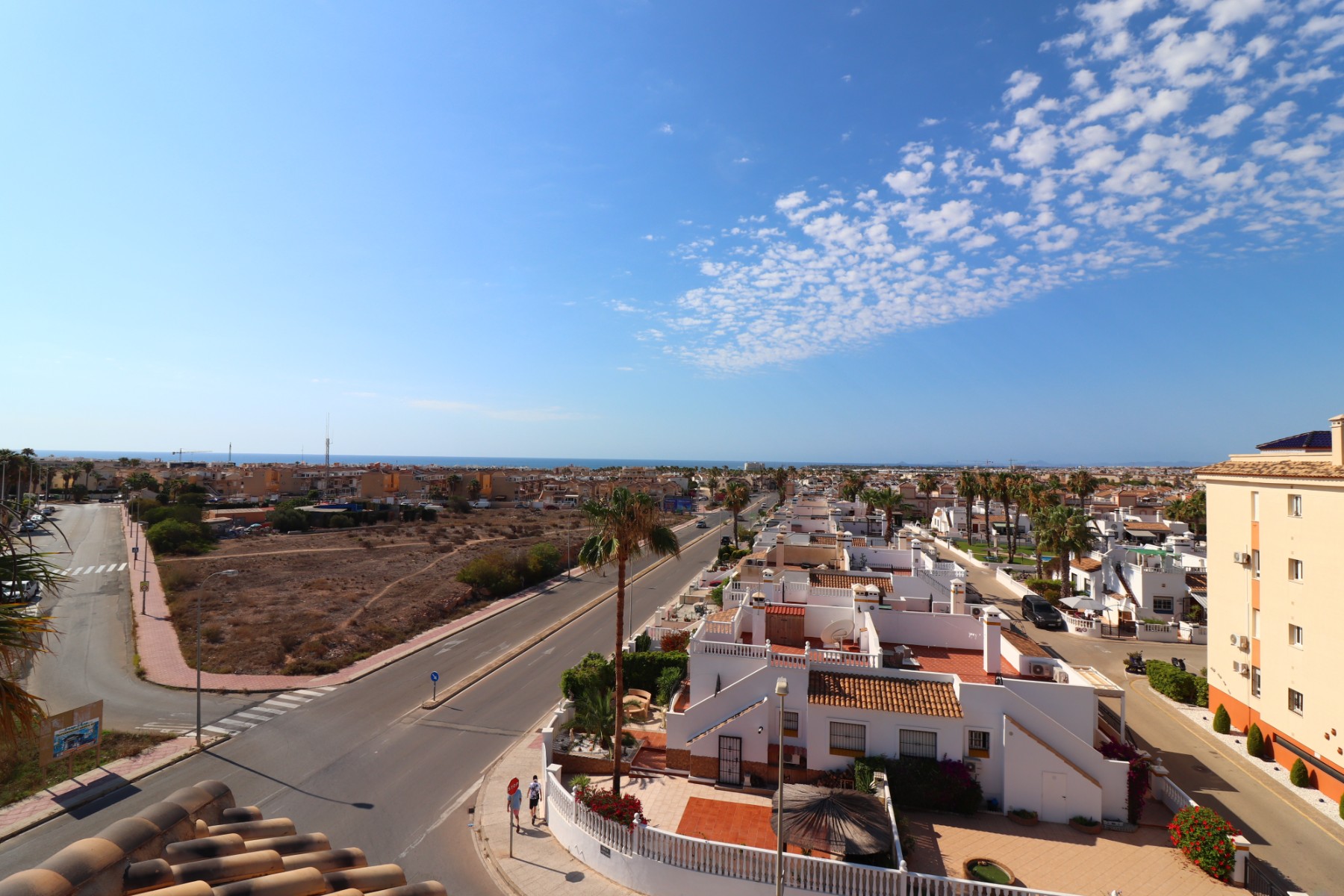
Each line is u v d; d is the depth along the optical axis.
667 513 138.62
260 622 45.34
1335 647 23.11
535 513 134.00
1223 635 30.09
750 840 19.47
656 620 45.47
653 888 17.59
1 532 7.63
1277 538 26.27
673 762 24.19
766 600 31.67
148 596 52.50
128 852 5.64
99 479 156.38
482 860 19.14
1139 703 33.03
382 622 46.47
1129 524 78.81
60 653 38.69
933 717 21.84
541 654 40.38
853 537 54.09
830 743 22.64
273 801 22.36
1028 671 25.03
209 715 30.28
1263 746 26.59
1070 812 21.05
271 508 110.50
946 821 21.00
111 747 26.08
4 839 19.73
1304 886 18.38
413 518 112.19
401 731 28.50
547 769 22.12
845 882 16.48
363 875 6.87
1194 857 18.89
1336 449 24.12
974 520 99.81
